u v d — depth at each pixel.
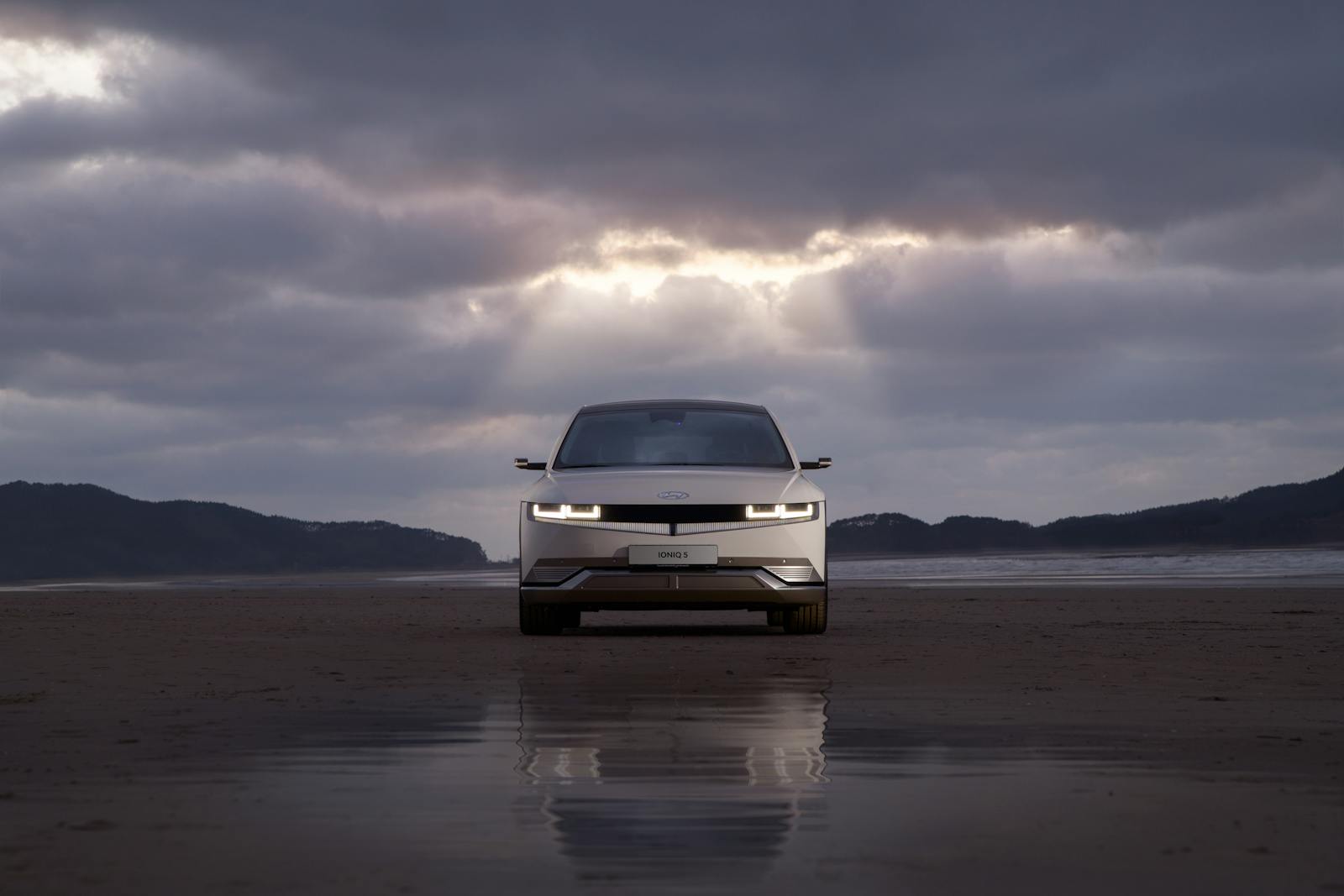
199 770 2.87
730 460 8.58
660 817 2.32
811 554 7.84
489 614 10.93
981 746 3.21
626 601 7.78
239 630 8.39
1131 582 21.08
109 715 3.88
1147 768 2.86
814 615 7.87
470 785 2.66
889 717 3.78
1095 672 5.18
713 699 4.28
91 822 2.31
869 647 6.64
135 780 2.75
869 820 2.29
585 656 6.11
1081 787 2.63
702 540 7.75
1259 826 2.24
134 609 12.22
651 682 4.86
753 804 2.45
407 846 2.11
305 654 6.23
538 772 2.83
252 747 3.22
